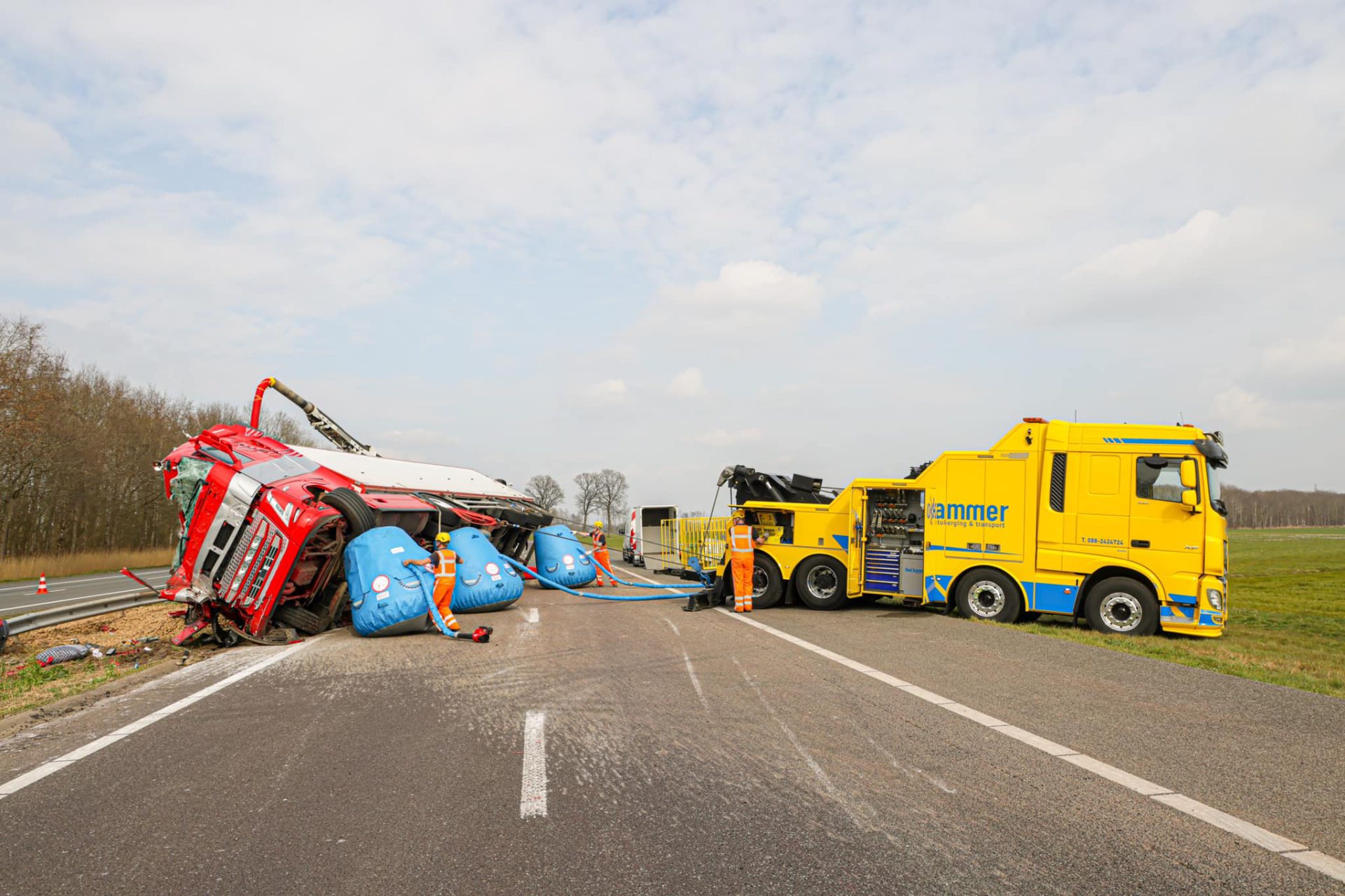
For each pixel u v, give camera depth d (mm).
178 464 11953
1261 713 6883
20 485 44312
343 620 13609
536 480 93125
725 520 17391
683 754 5758
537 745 6008
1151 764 5488
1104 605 12523
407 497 16766
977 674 8602
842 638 11297
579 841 4172
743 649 10383
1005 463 13398
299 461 13133
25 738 6242
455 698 7621
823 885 3652
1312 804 4727
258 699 7613
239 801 4816
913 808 4648
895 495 15047
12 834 4309
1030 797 4852
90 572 41844
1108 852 4035
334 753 5809
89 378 54250
